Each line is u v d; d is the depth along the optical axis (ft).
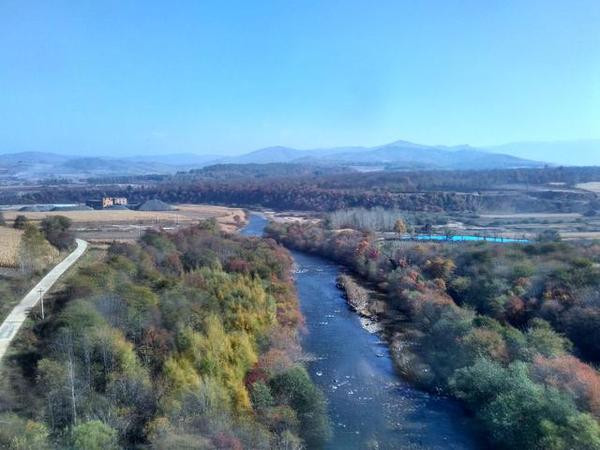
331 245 473.67
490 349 195.21
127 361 155.53
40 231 329.31
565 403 147.23
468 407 181.16
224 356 175.94
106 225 501.15
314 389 183.11
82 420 132.67
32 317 191.11
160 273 255.50
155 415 140.87
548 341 192.85
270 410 164.45
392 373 214.48
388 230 538.88
